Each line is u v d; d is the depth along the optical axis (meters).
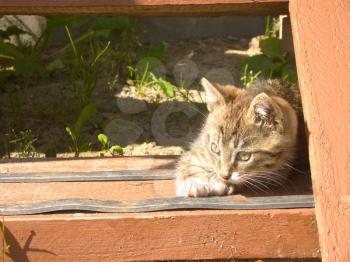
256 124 5.25
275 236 4.51
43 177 5.18
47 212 4.57
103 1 5.59
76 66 8.39
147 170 5.36
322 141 4.57
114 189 5.02
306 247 4.52
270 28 9.70
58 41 9.55
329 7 5.27
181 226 4.48
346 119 4.66
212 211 4.50
